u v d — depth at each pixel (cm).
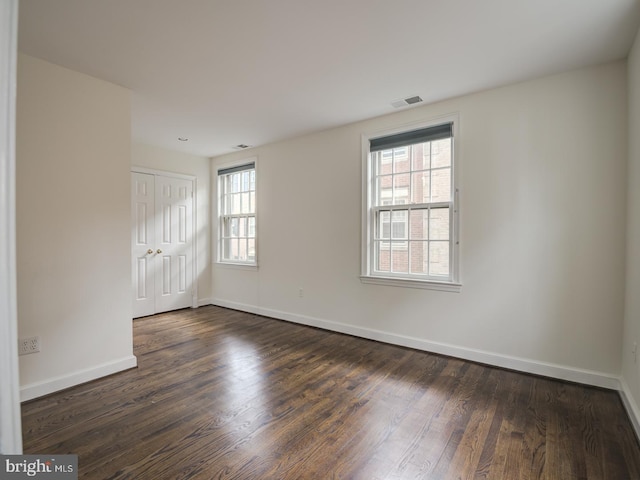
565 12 182
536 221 261
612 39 207
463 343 296
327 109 324
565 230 251
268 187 447
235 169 493
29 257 228
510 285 273
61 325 242
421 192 325
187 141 432
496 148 277
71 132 247
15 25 72
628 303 219
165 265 471
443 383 249
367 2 176
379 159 353
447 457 167
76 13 184
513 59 232
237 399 225
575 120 246
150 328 394
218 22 193
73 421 198
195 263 507
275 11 183
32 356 229
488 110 280
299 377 259
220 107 319
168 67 245
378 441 179
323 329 391
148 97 296
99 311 261
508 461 164
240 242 499
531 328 264
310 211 403
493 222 279
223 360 295
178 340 350
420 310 320
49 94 236
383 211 350
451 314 301
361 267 358
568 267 250
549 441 179
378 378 257
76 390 238
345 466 160
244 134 402
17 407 73
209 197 523
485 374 264
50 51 223
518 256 269
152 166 454
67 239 245
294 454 169
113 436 183
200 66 244
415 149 329
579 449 173
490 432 187
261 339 354
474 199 287
